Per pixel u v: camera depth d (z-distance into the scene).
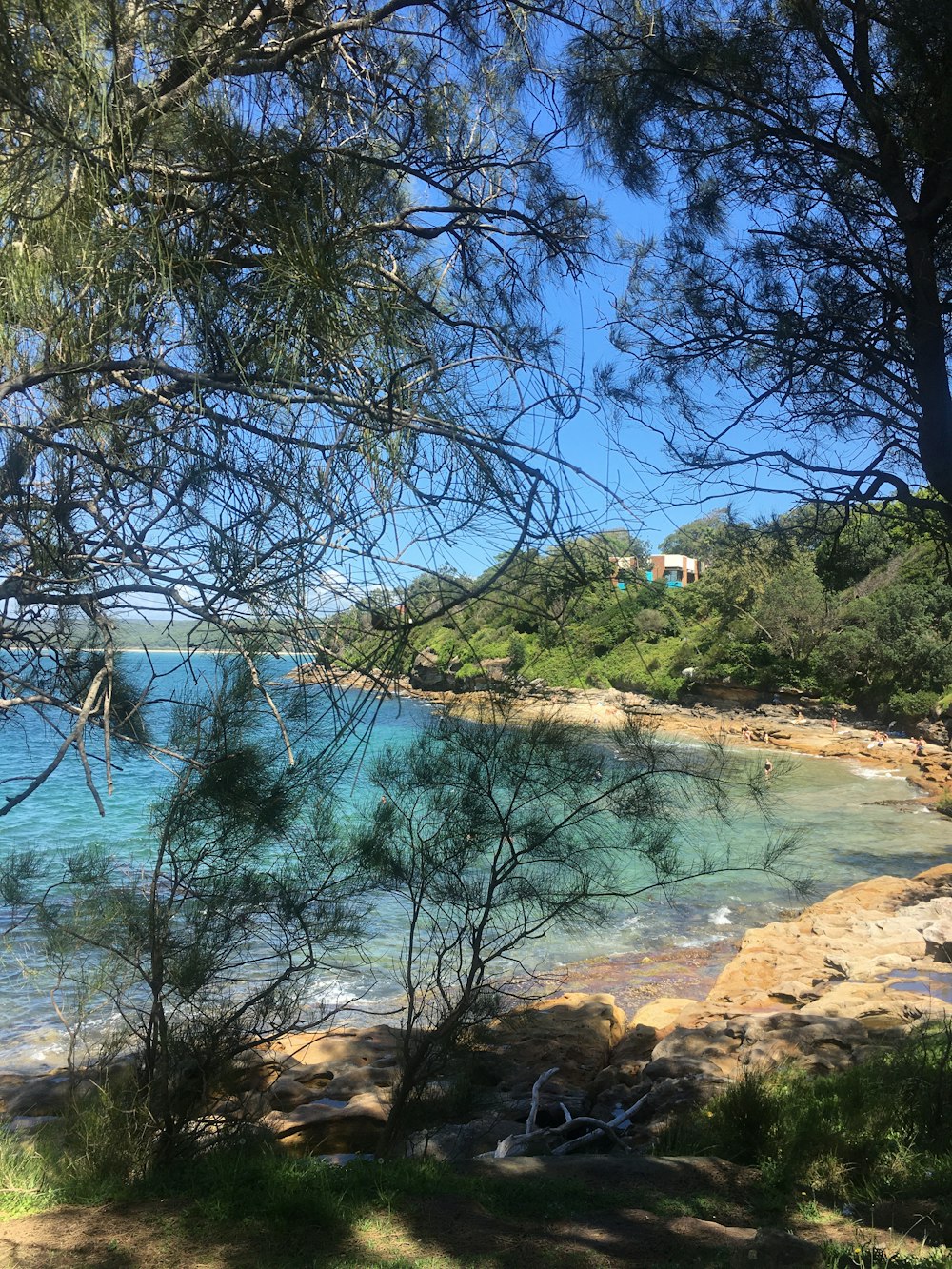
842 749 40.81
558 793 4.66
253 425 1.66
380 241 1.91
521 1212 3.96
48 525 1.79
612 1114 6.71
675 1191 4.29
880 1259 3.16
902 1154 4.40
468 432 1.62
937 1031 6.77
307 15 2.22
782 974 11.46
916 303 4.01
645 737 4.57
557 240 2.47
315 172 1.71
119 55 1.50
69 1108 4.64
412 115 2.28
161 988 4.50
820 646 46.22
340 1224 3.76
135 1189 4.11
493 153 2.47
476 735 4.53
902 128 3.73
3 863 4.54
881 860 20.66
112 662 1.65
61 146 1.43
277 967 5.27
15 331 1.55
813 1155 4.61
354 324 1.65
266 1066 6.54
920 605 45.41
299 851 4.43
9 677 1.66
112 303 1.59
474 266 2.42
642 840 4.79
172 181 1.65
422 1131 5.68
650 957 12.93
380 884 4.94
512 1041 7.87
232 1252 3.47
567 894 4.96
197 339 1.65
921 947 12.18
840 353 4.38
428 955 8.58
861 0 3.49
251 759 3.61
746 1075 5.43
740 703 47.75
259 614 1.64
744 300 4.38
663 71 3.40
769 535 4.38
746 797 4.77
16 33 1.34
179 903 4.39
